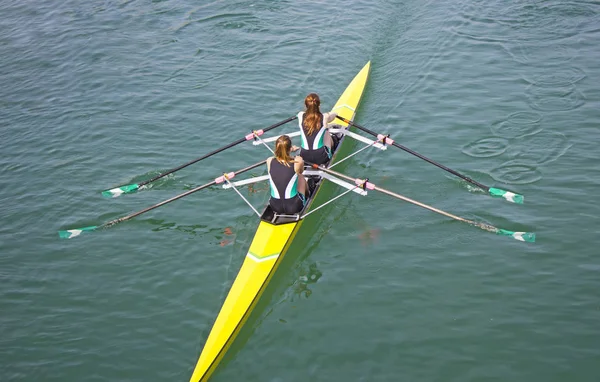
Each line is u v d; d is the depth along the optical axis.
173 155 14.38
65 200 12.81
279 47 19.39
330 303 9.84
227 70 18.19
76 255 11.21
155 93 17.09
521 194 12.10
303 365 8.69
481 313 9.40
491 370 8.38
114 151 14.55
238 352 9.01
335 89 16.97
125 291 10.29
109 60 19.02
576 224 11.13
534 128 14.27
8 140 15.07
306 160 12.70
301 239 11.45
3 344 9.17
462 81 16.75
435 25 20.17
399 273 10.40
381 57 18.48
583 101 15.20
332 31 20.25
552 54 17.67
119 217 12.24
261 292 10.11
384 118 15.41
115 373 8.64
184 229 11.87
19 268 10.86
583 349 8.61
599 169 12.61
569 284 9.81
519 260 10.45
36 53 19.62
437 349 8.80
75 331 9.43
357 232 11.56
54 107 16.55
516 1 21.44
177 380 8.53
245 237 11.58
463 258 10.63
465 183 12.66
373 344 8.96
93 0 23.95
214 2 23.05
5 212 12.44
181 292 10.23
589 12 20.06
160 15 22.12
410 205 12.23
